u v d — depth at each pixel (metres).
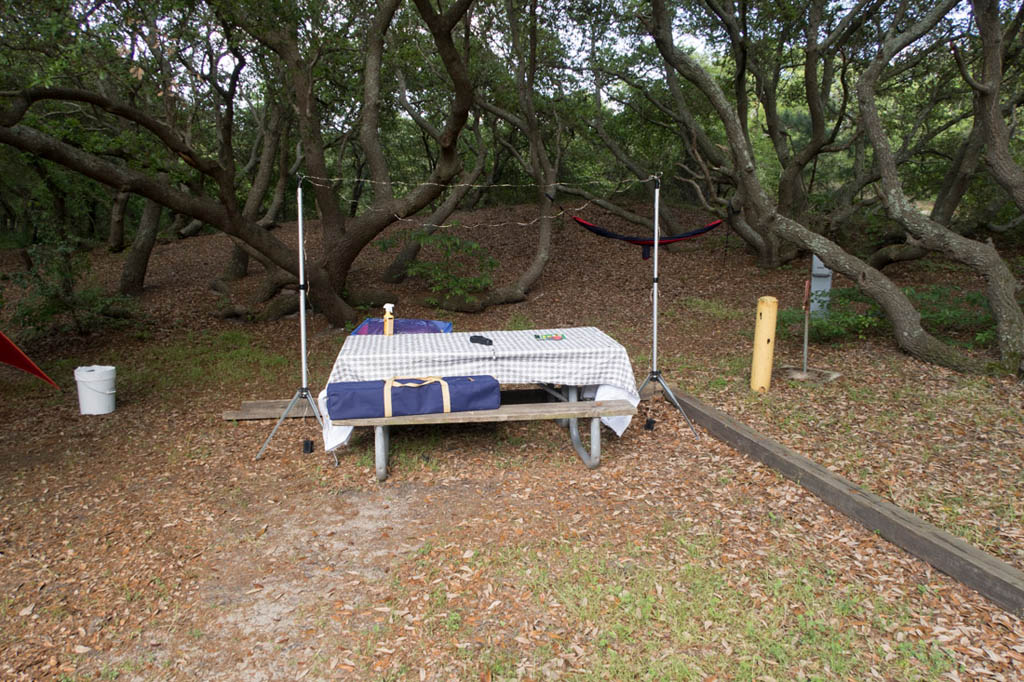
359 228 10.28
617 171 17.75
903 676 2.57
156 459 5.12
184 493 4.45
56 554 3.66
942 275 11.74
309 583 3.35
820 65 14.18
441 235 11.60
